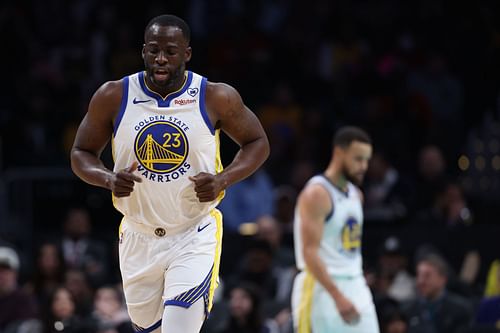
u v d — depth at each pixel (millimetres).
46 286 21516
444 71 30984
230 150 26719
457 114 30562
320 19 32219
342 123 29438
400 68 31109
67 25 31578
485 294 20906
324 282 15984
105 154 23625
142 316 11727
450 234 23234
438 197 24828
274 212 25609
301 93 30672
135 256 11531
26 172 26172
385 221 23953
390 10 32625
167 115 11102
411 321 19188
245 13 32406
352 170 16422
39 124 29062
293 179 26906
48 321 19172
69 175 25188
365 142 16422
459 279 20969
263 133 11594
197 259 11320
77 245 23344
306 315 16422
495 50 30766
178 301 11172
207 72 30547
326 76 31250
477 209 24875
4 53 30281
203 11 32000
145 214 11281
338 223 16328
